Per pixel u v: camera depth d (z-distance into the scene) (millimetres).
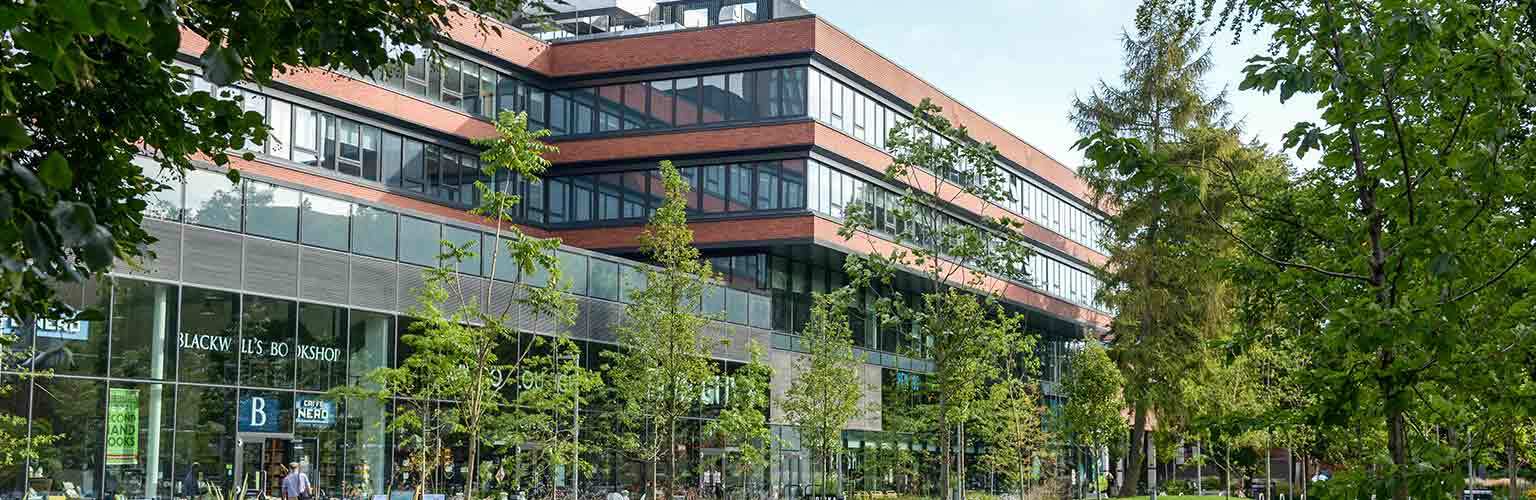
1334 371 11508
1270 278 13062
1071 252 72625
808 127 50656
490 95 50812
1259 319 14805
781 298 52656
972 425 48219
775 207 50875
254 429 33562
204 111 8070
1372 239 11336
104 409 30438
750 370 38688
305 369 34812
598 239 52125
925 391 41156
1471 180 10312
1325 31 11172
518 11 10289
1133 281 53312
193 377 32344
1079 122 56250
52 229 4582
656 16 60125
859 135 53938
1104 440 48938
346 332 35812
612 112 52781
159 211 31656
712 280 39125
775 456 50188
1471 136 10453
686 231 36812
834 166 52250
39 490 28922
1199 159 51594
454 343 27844
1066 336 76438
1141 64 55188
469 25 49219
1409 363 10773
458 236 38875
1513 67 10047
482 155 28188
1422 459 10953
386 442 36562
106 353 30547
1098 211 56562
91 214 4547
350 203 36156
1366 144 11234
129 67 7480
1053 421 50438
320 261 35281
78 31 4430
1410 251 10523
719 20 59594
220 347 32938
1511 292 10602
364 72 8180
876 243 54031
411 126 47500
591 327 42188
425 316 28594
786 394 43188
